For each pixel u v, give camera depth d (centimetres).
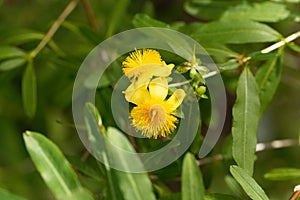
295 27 81
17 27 84
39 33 76
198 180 58
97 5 84
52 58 75
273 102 87
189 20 87
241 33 68
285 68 83
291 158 84
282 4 70
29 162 85
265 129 87
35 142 58
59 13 85
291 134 88
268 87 68
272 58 67
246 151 64
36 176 84
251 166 64
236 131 64
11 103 86
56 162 58
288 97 87
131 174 58
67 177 58
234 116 65
